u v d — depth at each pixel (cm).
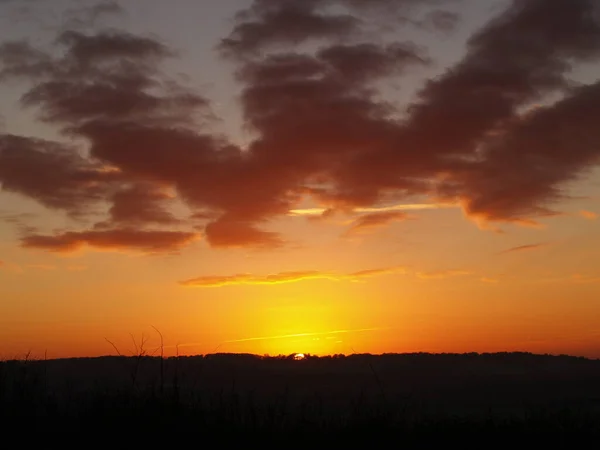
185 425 1480
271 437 1488
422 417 1738
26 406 1481
